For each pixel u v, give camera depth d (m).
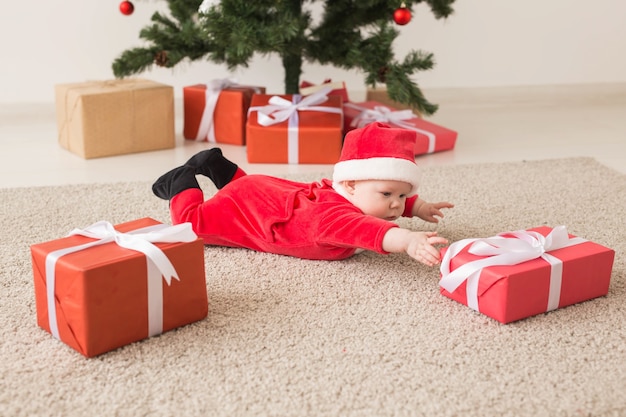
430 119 3.10
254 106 2.53
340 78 3.22
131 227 1.39
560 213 1.97
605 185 2.21
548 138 2.83
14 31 2.87
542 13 3.40
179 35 2.50
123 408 1.11
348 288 1.51
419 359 1.25
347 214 1.51
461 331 1.34
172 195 1.66
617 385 1.19
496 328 1.36
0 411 1.10
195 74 3.09
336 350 1.27
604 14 3.49
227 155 2.55
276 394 1.15
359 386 1.17
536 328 1.36
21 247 1.69
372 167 1.52
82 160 2.45
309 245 1.58
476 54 3.38
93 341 1.22
